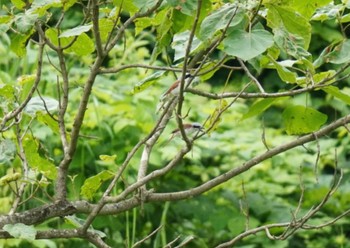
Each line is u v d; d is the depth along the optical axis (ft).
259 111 17.29
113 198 16.25
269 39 13.75
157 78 16.67
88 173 35.94
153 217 37.09
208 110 38.14
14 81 34.68
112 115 36.81
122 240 35.14
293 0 15.11
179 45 16.37
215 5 15.47
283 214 38.32
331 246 38.55
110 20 16.01
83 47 16.39
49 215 16.53
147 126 36.45
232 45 13.64
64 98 16.33
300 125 17.90
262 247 37.37
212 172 38.58
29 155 17.67
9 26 14.64
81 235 16.65
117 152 35.63
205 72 15.53
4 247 31.96
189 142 15.75
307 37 13.99
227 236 37.96
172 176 38.11
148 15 14.94
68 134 17.33
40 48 15.62
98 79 38.75
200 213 38.24
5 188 30.99
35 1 14.58
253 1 14.01
